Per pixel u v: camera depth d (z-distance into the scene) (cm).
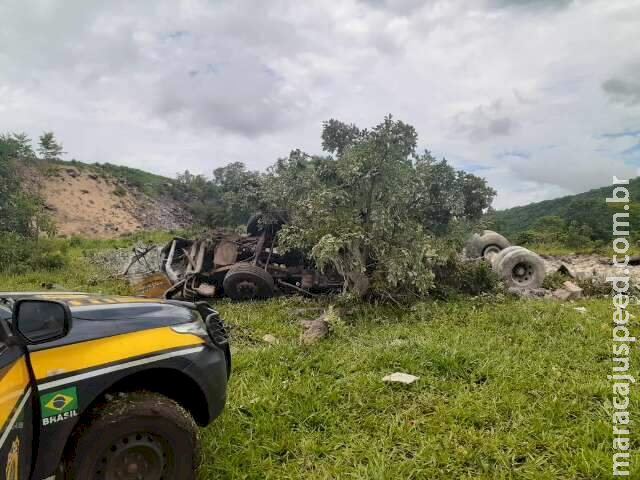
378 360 581
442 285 1009
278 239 1062
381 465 372
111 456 287
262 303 1014
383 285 925
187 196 6581
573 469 368
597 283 1080
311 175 1004
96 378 287
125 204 5575
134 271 1473
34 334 273
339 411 465
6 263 1455
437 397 492
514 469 372
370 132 949
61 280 1292
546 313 802
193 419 333
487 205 1087
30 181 4934
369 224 950
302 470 379
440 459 384
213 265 1193
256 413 453
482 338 676
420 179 943
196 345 345
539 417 440
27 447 252
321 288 1092
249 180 1144
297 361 588
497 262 1116
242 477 363
